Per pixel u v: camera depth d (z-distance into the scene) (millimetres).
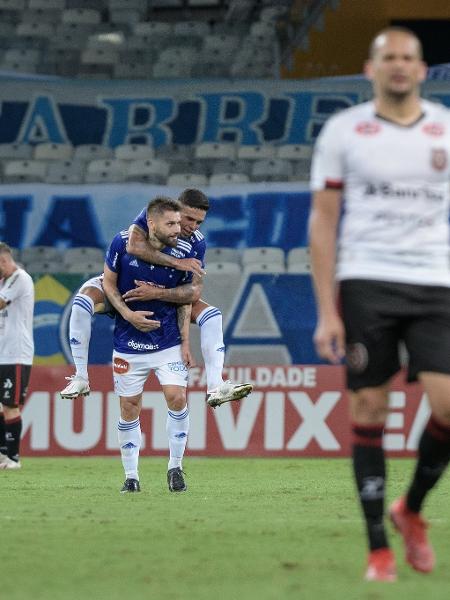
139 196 54938
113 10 71750
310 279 46219
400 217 13516
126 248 25812
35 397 42812
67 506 23438
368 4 59875
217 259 53500
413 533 14242
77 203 54844
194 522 19984
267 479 32156
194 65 68750
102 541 17109
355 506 23609
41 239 54781
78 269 54281
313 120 61406
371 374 13461
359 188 13641
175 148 61281
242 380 42750
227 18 70750
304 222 54156
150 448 42656
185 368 26672
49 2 71750
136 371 26469
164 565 14484
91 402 42688
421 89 59531
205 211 26094
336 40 61250
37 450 42750
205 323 27453
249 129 61625
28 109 61812
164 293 25781
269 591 12203
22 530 18656
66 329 46656
